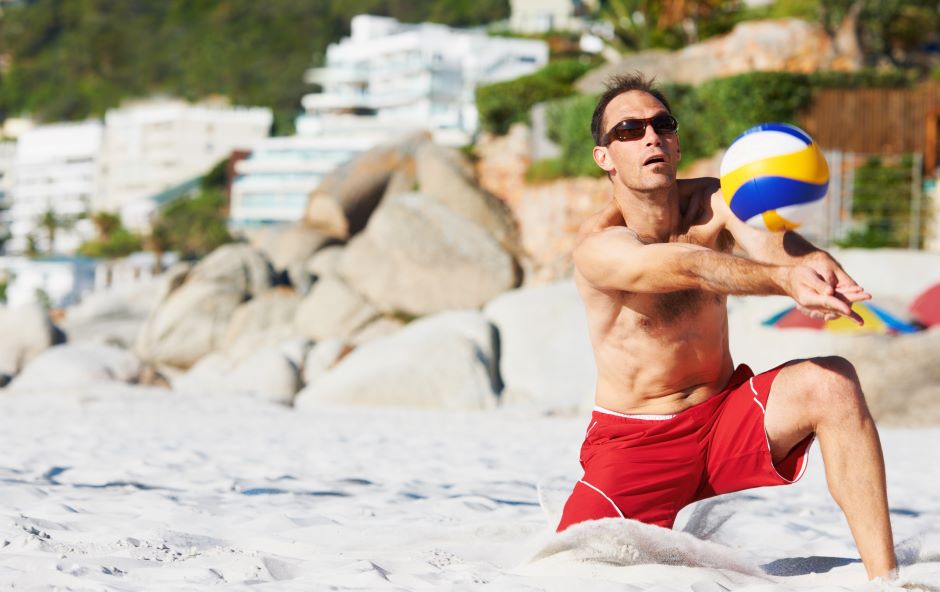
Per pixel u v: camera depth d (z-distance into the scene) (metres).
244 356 44.66
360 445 17.11
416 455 15.33
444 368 30.86
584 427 22.56
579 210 45.75
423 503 9.13
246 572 5.88
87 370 33.28
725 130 40.53
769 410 5.79
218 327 46.03
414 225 46.12
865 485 5.56
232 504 8.85
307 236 51.94
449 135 123.94
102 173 199.88
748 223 5.54
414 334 32.66
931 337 24.05
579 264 5.89
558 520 7.13
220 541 6.95
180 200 164.00
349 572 5.92
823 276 4.85
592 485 6.13
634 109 5.91
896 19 50.50
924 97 39.12
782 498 11.03
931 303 26.06
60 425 19.72
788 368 5.86
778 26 47.22
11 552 6.27
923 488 12.35
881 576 5.44
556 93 51.09
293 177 147.38
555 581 5.55
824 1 47.09
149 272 137.00
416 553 6.63
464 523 7.95
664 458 6.03
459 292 44.81
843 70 42.72
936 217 37.81
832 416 5.64
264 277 48.12
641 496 6.04
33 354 39.94
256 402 28.08
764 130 5.46
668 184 5.84
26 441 15.82
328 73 171.00
